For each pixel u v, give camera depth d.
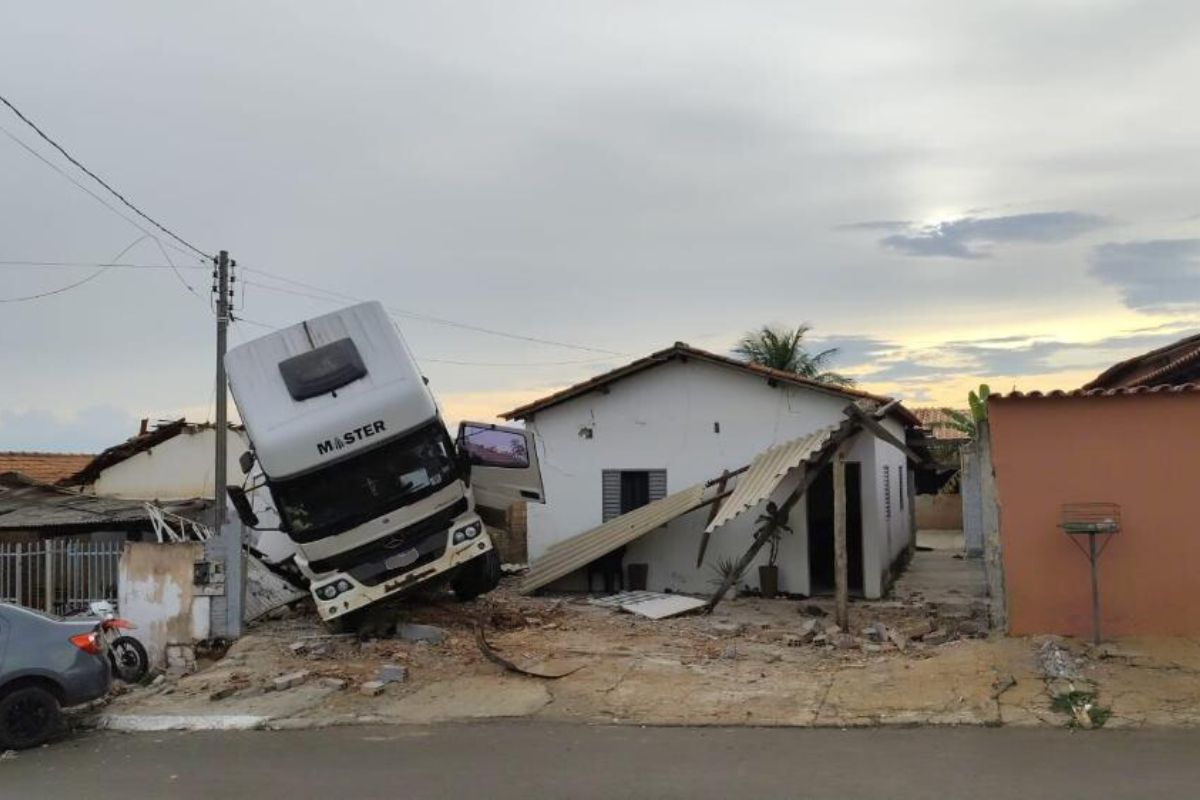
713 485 17.80
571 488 19.20
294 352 12.59
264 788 7.37
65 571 14.94
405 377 12.41
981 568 23.48
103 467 29.56
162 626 13.45
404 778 7.52
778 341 32.41
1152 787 6.72
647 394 18.94
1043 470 10.98
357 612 13.12
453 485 12.77
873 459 17.66
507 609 15.34
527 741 8.62
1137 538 10.66
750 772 7.38
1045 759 7.49
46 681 9.13
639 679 10.57
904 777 7.12
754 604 16.72
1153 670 9.59
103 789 7.49
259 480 14.34
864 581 17.55
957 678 9.70
